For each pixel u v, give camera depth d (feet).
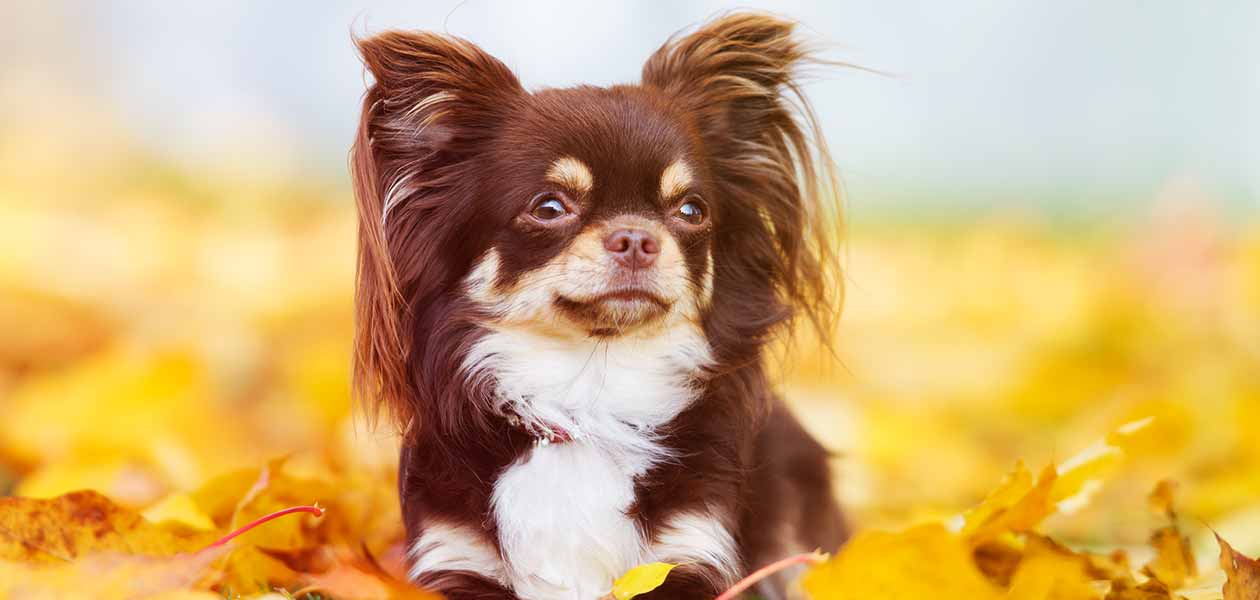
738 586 2.25
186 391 3.35
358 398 2.60
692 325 2.63
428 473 2.51
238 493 2.70
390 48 2.59
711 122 2.74
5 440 3.24
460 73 2.61
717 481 2.52
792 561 2.24
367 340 2.57
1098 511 3.02
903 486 3.30
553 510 2.49
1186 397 3.42
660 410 2.56
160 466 3.14
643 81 2.79
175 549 2.31
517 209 2.56
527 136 2.58
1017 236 5.47
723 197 2.72
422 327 2.60
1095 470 2.48
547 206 2.56
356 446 3.12
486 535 2.47
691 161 2.62
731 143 2.76
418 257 2.60
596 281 2.52
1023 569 2.26
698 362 2.61
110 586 2.22
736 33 2.77
